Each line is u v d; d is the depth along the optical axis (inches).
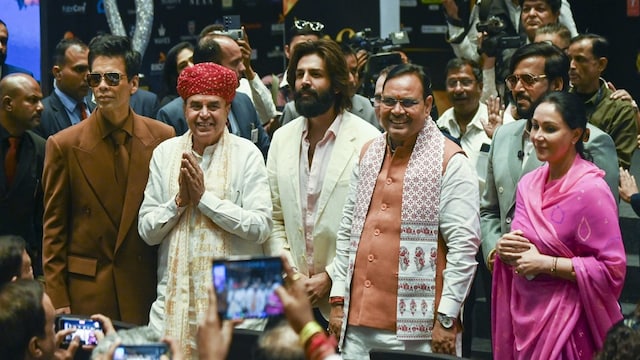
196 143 185.0
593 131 180.5
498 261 165.3
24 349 127.4
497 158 184.7
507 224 181.9
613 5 403.5
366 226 175.2
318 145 190.2
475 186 172.6
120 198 192.2
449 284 168.7
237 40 239.6
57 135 193.6
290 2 302.5
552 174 162.6
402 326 170.2
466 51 278.7
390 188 174.1
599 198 156.6
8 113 216.7
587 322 157.2
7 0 319.3
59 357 135.6
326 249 187.2
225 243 179.8
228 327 99.3
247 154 184.7
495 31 247.4
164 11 333.1
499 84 246.4
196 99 181.2
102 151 191.9
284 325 105.6
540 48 187.8
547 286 158.2
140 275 192.9
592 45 220.5
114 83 189.5
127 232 191.5
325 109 187.9
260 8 326.3
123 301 192.1
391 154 177.2
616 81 405.1
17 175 217.6
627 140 221.8
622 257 156.3
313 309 190.2
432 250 170.7
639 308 134.4
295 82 191.3
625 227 268.5
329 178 186.7
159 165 185.9
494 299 166.4
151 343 113.5
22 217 219.6
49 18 332.5
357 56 249.8
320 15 299.0
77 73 244.1
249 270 107.2
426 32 332.8
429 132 175.0
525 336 159.9
